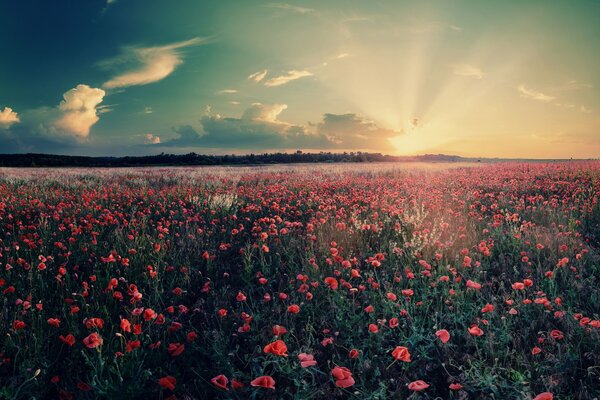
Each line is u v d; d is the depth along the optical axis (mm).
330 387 2594
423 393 2520
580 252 4797
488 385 2396
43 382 2553
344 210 8016
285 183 14516
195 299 4141
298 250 5465
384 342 3105
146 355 2840
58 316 3480
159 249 4965
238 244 5969
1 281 3592
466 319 3328
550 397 1844
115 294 3529
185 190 11992
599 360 2605
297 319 3533
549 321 3244
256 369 2607
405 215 6355
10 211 8609
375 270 4410
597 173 14531
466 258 3932
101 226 6719
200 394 2541
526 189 11320
